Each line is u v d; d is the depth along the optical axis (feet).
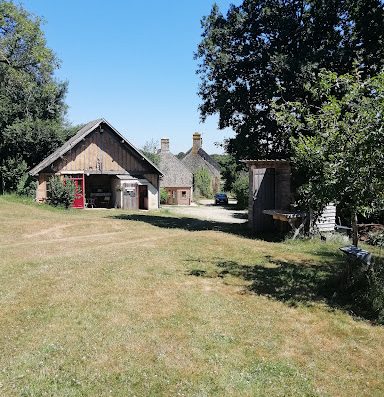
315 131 32.55
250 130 82.12
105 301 27.81
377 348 21.88
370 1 68.74
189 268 37.58
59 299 28.12
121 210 116.37
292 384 18.11
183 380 18.17
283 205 64.54
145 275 34.58
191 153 248.93
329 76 32.83
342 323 25.14
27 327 23.40
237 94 82.48
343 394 17.54
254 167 66.59
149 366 19.29
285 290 31.45
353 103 30.60
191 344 21.58
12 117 147.74
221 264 39.65
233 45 84.38
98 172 120.67
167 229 69.15
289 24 76.79
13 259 40.83
